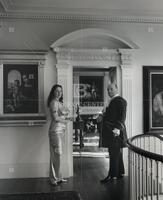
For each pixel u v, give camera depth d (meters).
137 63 3.85
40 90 3.82
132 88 3.83
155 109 3.87
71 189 3.72
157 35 3.87
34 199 3.53
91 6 3.77
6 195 3.55
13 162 3.84
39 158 3.86
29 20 3.77
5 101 3.82
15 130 3.85
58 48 3.78
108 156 3.84
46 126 3.85
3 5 3.67
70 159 3.82
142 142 3.78
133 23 3.83
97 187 3.75
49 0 3.72
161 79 3.87
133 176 3.05
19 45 3.78
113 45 3.81
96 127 3.84
